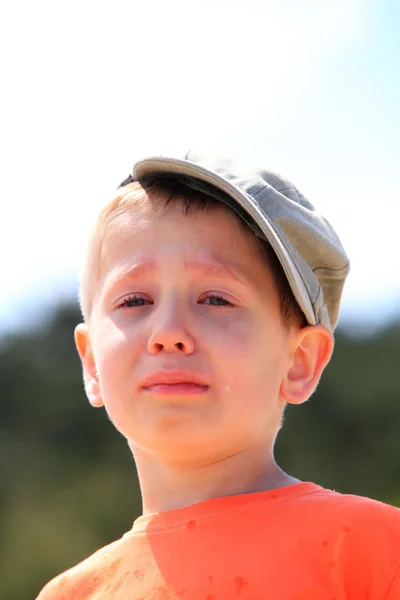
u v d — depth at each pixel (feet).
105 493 40.32
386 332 42.27
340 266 10.02
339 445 40.55
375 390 41.16
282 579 8.07
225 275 9.14
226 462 9.07
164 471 9.26
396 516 8.37
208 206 9.41
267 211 9.51
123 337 9.15
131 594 8.71
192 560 8.57
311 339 9.68
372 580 7.97
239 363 8.93
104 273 9.66
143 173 9.86
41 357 42.52
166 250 9.24
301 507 8.59
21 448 41.19
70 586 9.34
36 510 40.27
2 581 38.96
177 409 8.75
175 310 8.96
